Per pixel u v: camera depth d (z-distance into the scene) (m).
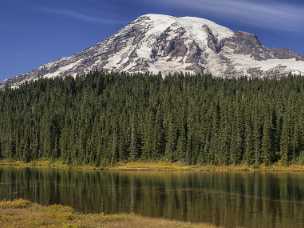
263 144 167.88
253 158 169.00
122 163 183.75
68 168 184.50
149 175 144.62
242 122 173.12
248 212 71.88
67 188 104.62
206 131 180.00
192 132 179.62
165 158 181.88
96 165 183.88
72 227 44.50
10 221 48.00
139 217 58.66
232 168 166.75
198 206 77.94
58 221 48.88
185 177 135.00
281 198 86.69
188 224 55.59
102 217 55.31
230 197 88.69
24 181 121.06
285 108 183.25
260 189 100.94
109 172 160.75
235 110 175.25
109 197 89.44
